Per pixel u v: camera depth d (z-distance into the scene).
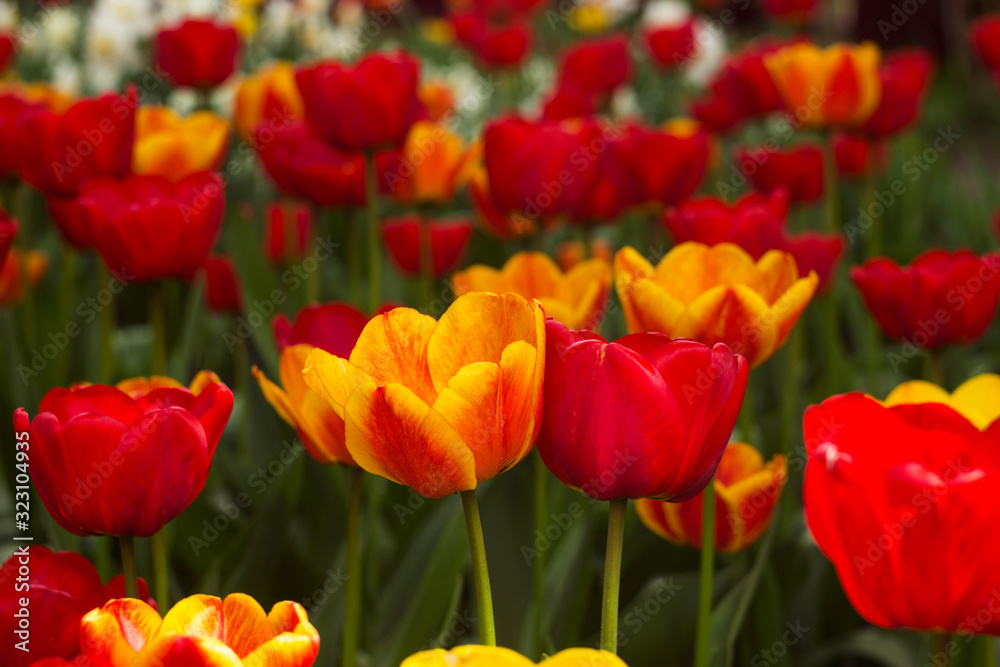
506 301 1.58
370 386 1.53
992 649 1.70
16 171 1.98
